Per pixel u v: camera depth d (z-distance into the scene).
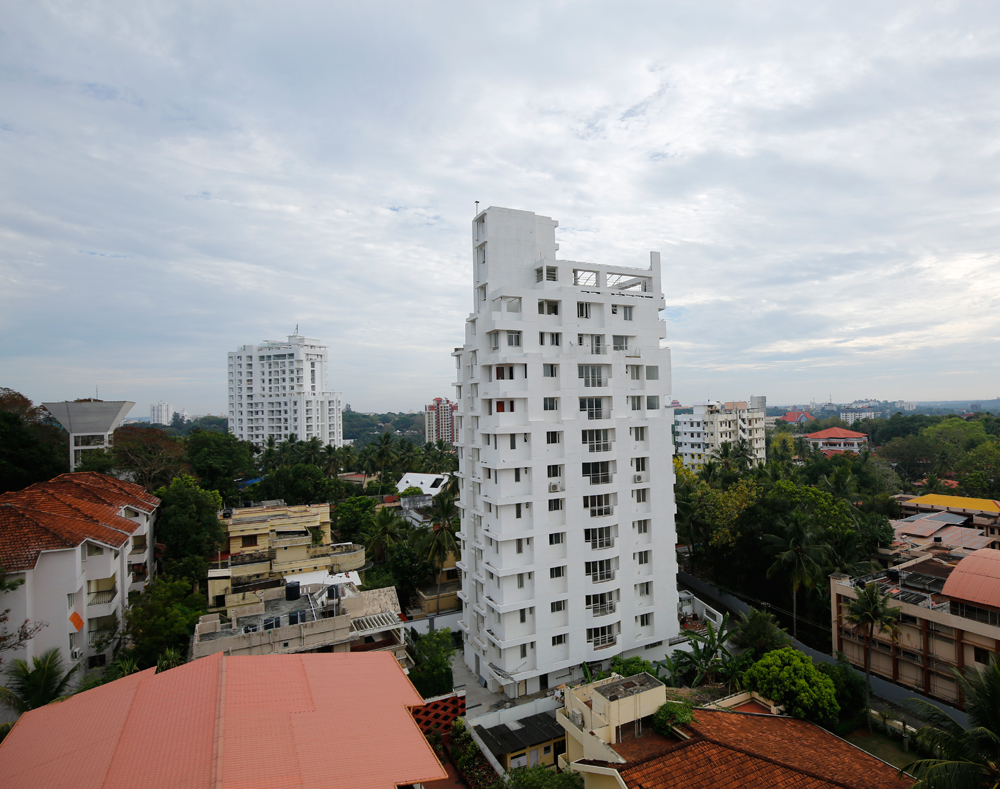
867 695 38.91
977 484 86.88
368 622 38.62
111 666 35.09
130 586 46.94
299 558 58.12
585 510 45.28
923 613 41.28
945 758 23.17
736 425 135.25
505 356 43.09
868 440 173.62
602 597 45.88
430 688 38.22
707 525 64.81
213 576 48.88
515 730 37.53
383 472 129.12
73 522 39.12
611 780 25.30
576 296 46.84
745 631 46.91
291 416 169.12
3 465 54.62
